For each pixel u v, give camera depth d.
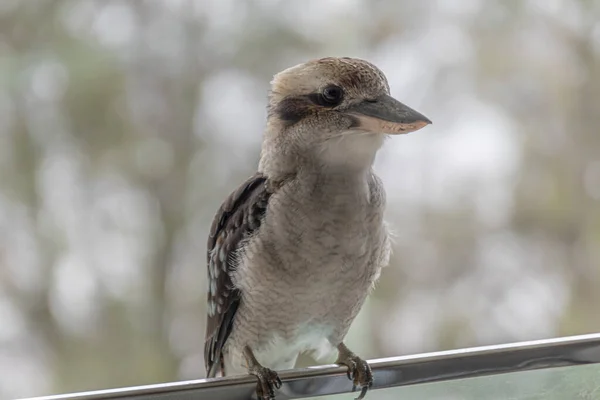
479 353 3.61
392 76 4.15
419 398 3.62
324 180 3.67
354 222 3.67
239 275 3.69
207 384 3.59
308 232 3.67
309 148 3.67
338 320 3.71
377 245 3.70
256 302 3.69
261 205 3.68
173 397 3.57
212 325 3.74
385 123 3.65
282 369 3.72
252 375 3.63
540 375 3.62
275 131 3.69
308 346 3.73
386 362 3.63
